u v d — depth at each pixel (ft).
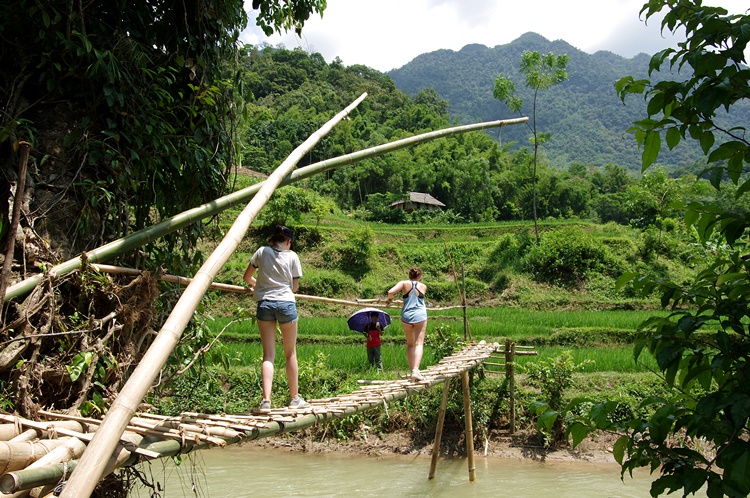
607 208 193.88
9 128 13.01
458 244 96.53
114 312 13.20
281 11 22.53
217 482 30.66
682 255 88.79
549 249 86.94
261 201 11.99
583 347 56.70
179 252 17.78
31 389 11.93
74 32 14.17
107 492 12.78
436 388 39.11
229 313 70.79
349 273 87.66
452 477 32.58
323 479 31.86
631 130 8.18
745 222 7.48
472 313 70.54
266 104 204.64
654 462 7.43
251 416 12.67
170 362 16.38
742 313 7.02
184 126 17.33
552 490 30.17
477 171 186.50
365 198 164.66
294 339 14.85
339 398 17.30
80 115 14.99
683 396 8.32
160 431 10.16
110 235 15.11
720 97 6.71
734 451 6.20
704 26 7.14
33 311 12.17
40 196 13.84
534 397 39.09
